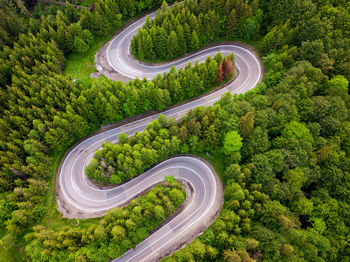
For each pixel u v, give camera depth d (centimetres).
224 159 7981
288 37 9156
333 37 9056
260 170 6906
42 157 7475
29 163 7219
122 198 7656
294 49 8750
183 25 9219
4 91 8294
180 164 8181
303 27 9075
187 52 10225
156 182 7906
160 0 10925
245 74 9725
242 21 9738
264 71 9756
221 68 8644
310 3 9144
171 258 6406
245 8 9325
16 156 7156
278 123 7650
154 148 7431
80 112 7888
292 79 8206
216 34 10088
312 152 7325
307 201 6650
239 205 6594
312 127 7581
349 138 7606
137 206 6762
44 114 7856
